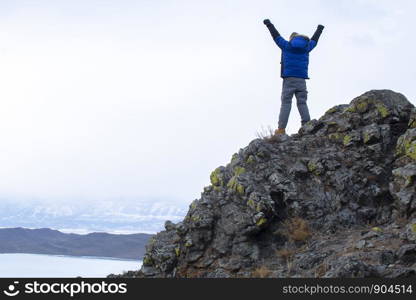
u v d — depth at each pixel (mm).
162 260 14852
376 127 15891
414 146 14625
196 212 15086
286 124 18109
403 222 13273
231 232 14281
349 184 14844
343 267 11164
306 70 18297
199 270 14102
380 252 11742
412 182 13633
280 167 15602
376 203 14586
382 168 15180
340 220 14172
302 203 14531
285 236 14000
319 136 16750
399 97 16656
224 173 16328
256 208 14195
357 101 16797
